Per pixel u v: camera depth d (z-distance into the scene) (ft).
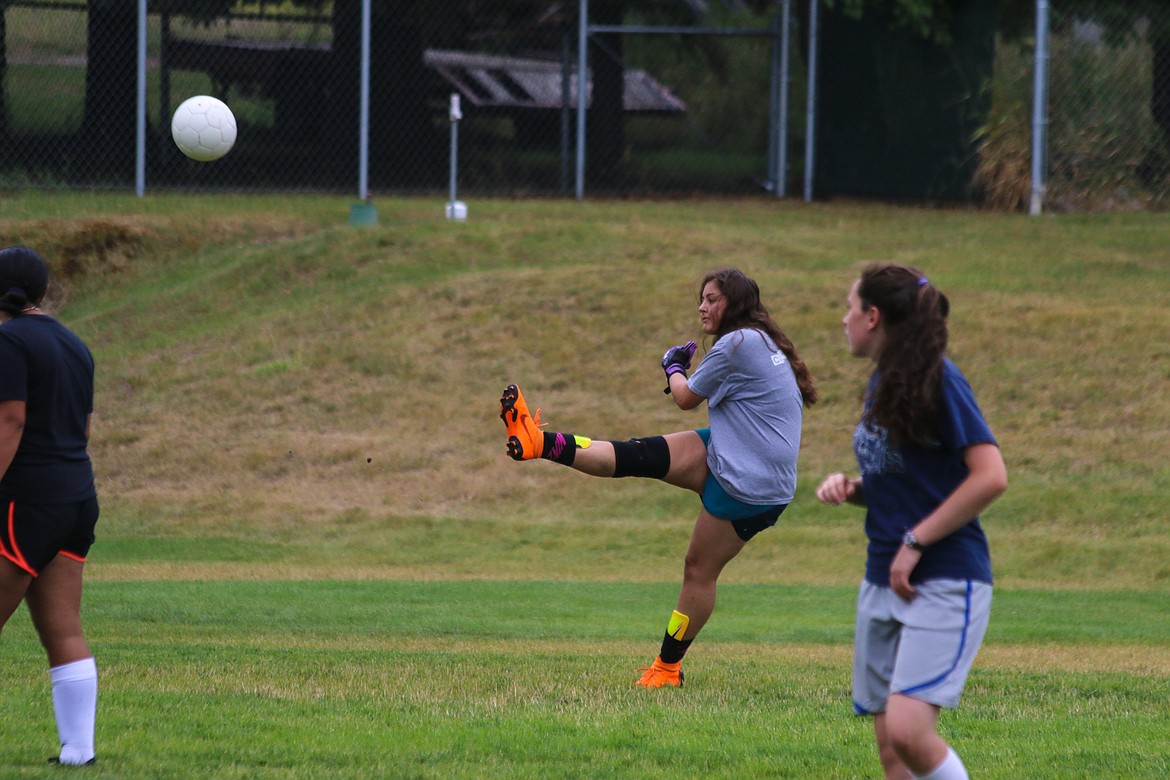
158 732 63.82
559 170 272.51
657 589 134.51
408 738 64.08
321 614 116.06
